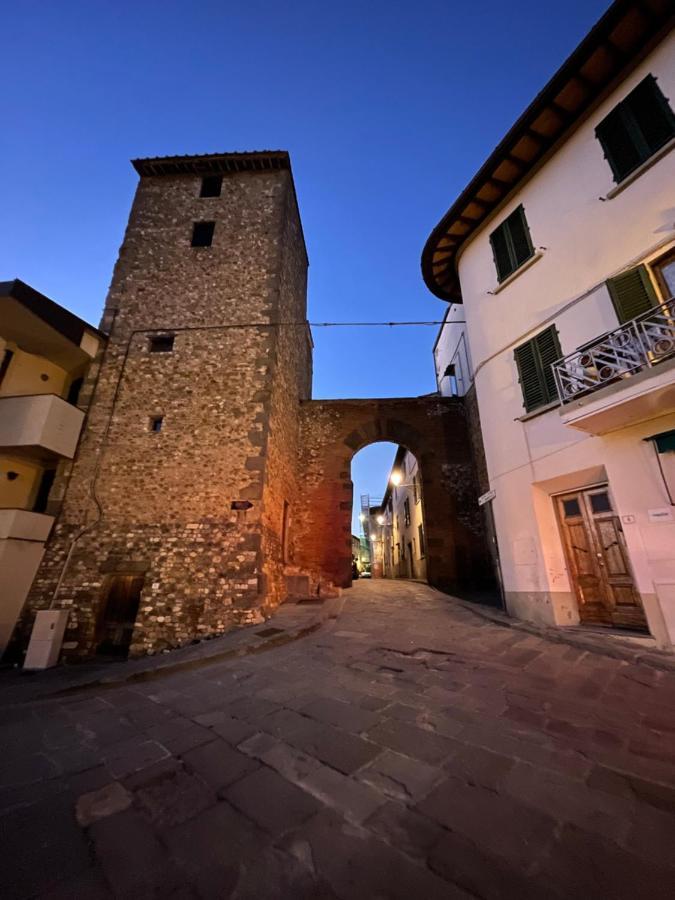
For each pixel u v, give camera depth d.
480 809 2.01
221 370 9.79
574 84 6.29
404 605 8.61
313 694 3.82
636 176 5.65
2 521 7.62
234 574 7.71
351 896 1.51
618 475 5.30
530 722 3.01
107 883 1.62
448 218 8.51
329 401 13.72
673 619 4.59
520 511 6.80
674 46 5.43
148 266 11.18
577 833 1.81
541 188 7.24
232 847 1.81
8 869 1.71
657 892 1.48
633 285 5.45
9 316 8.51
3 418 8.52
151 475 8.74
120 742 3.01
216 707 3.65
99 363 9.93
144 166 12.50
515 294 7.46
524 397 6.95
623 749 2.56
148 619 7.30
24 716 3.73
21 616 7.59
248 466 8.75
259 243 11.35
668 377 4.22
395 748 2.68
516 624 6.15
